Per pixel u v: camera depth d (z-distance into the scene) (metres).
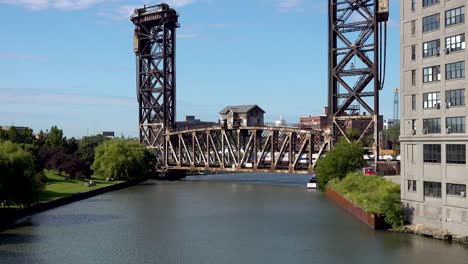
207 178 194.62
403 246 63.66
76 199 114.38
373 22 133.00
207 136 172.12
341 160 124.75
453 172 65.38
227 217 90.94
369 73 133.62
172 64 187.50
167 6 183.25
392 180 103.75
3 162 85.25
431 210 69.12
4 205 90.38
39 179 95.44
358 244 65.94
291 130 150.25
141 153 171.12
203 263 58.28
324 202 110.88
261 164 171.25
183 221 86.81
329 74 139.25
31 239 70.75
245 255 61.81
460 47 65.06
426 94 70.00
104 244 68.06
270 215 92.62
